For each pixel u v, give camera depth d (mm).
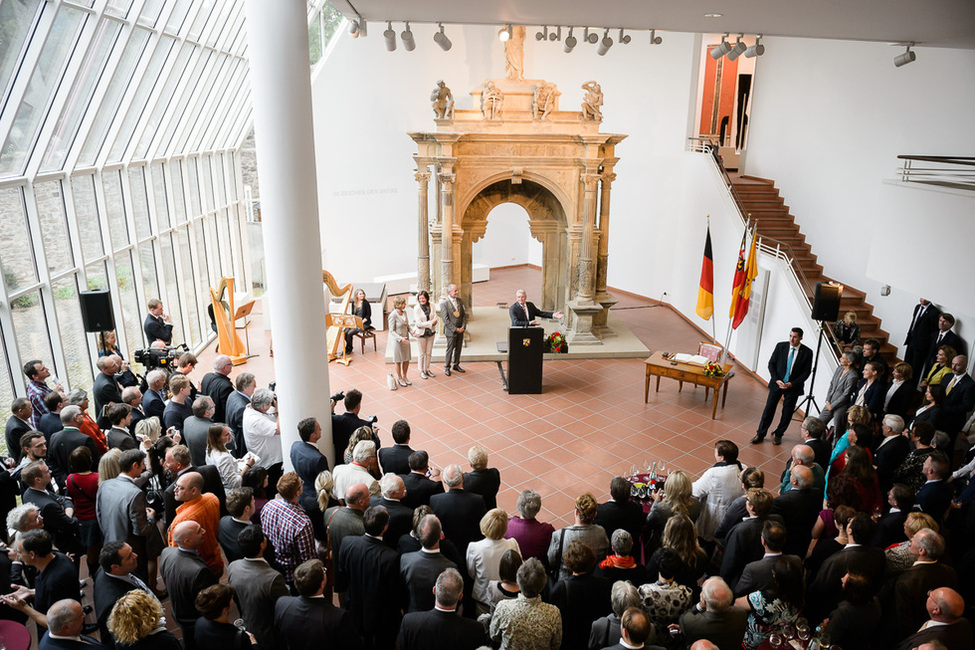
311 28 16047
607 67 17453
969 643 4023
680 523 4711
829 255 14102
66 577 4574
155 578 5941
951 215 8547
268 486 7000
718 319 14641
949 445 6316
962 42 9586
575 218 13742
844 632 4254
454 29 17297
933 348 9812
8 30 6117
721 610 3939
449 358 12438
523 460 9242
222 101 13844
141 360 8820
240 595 4414
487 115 13086
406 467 6258
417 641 4016
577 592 4426
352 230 17609
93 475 5824
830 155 13969
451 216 13352
